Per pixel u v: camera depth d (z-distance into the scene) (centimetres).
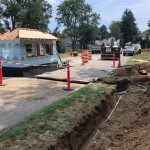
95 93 1166
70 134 767
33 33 2189
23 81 1728
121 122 965
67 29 9300
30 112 1029
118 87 1474
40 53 2202
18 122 852
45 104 1148
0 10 6456
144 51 6322
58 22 9344
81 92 1187
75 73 2044
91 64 2802
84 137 845
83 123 860
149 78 1546
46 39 2244
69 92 1395
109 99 1162
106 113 1070
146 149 712
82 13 9325
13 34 2047
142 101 1184
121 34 10938
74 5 9188
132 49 4600
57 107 959
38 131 743
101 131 905
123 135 858
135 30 10844
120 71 1762
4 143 667
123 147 773
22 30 2131
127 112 1072
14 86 1549
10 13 6469
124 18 10925
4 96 1296
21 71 1991
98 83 1477
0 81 1581
